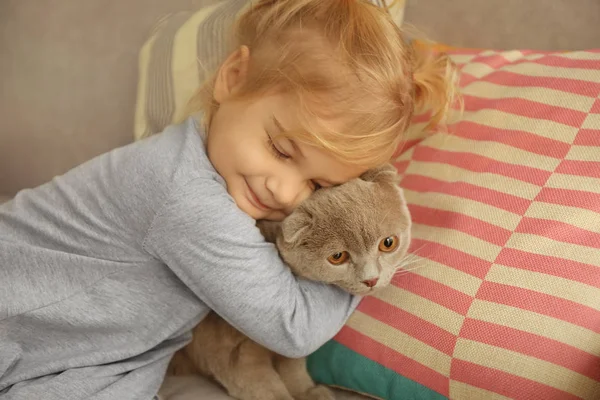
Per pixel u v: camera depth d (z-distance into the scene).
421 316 1.05
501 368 0.96
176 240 1.01
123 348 1.08
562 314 0.95
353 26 1.01
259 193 1.01
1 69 1.67
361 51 1.00
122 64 1.62
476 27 1.45
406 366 1.06
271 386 1.13
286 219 0.98
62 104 1.65
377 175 1.03
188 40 1.42
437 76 1.18
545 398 0.93
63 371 1.05
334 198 0.98
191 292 1.10
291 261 1.01
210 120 1.08
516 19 1.41
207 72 1.30
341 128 0.98
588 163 1.06
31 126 1.67
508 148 1.13
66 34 1.65
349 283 1.00
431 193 1.17
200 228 0.99
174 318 1.10
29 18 1.68
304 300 1.05
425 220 1.15
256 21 1.10
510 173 1.11
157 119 1.46
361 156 0.99
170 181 1.01
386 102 1.00
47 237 1.09
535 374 0.94
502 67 1.26
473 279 1.03
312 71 0.98
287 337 1.03
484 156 1.15
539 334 0.95
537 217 1.04
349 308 1.11
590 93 1.12
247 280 1.00
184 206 1.00
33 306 1.04
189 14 1.49
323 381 1.20
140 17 1.61
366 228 0.96
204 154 1.05
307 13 1.03
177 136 1.08
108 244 1.06
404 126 1.06
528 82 1.19
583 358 0.92
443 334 1.02
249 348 1.15
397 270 1.11
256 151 1.00
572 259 0.98
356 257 0.98
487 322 0.99
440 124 1.22
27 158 1.67
